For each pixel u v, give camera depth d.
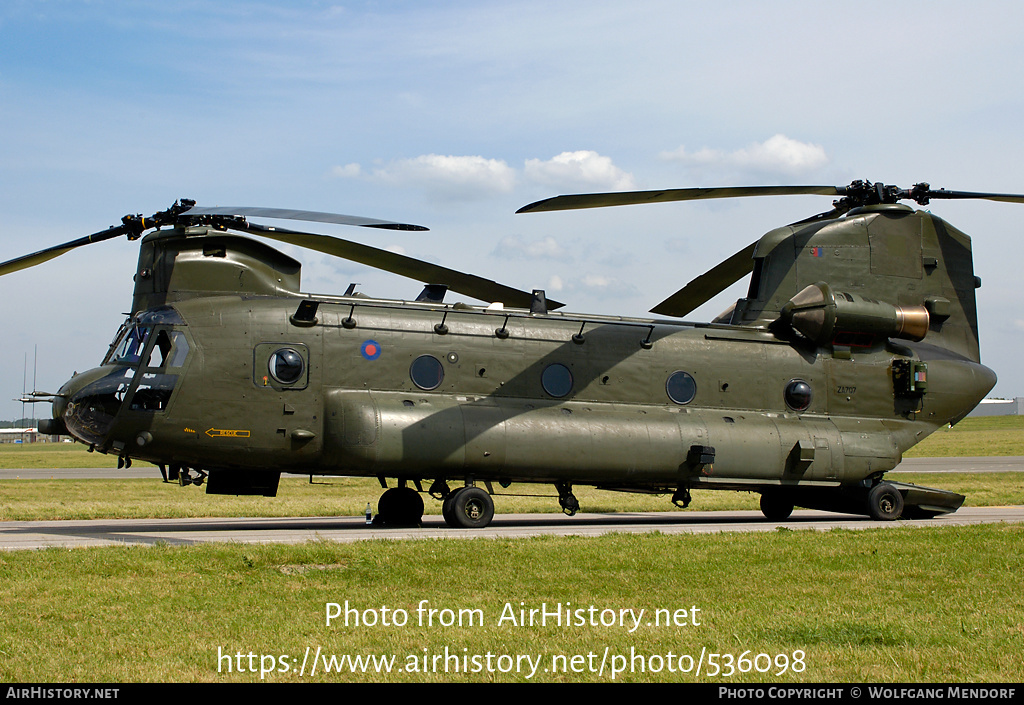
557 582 10.88
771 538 14.12
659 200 15.85
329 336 16.78
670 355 19.05
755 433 18.73
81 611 9.09
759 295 20.33
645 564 11.93
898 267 20.33
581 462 17.44
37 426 16.69
